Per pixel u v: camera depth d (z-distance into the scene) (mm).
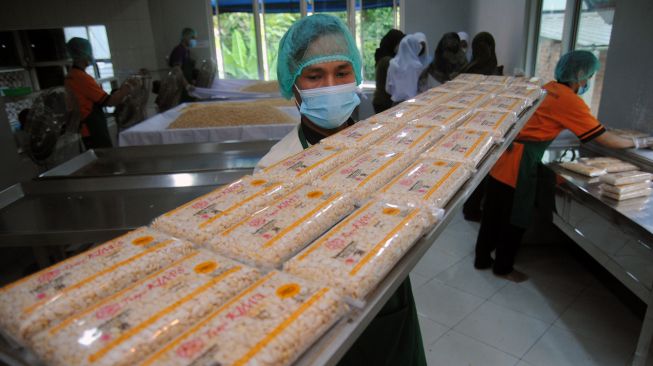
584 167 2279
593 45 2834
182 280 542
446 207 762
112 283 542
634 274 1778
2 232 1643
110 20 5887
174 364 415
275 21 6375
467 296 2439
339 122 1165
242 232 649
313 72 1070
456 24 6004
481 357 1974
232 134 3170
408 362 1081
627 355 1939
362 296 528
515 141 2367
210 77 5102
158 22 6199
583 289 2451
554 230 2916
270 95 4648
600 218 1991
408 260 621
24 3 5570
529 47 3887
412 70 4098
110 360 421
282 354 432
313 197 751
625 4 2354
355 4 6109
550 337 2080
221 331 454
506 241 2520
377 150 990
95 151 2660
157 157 2613
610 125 2580
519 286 2512
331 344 475
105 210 1844
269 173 880
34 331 468
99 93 3584
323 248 598
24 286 525
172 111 3744
